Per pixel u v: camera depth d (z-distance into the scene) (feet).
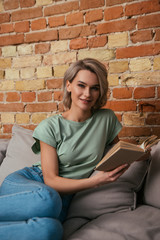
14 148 5.53
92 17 5.76
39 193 3.10
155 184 3.89
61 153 4.08
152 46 5.39
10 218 3.12
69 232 3.34
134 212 3.66
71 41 6.00
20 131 5.90
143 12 5.38
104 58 5.78
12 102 6.70
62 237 3.14
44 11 6.14
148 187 4.00
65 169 4.16
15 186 3.62
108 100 5.85
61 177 3.82
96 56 5.83
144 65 5.49
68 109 4.72
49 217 3.05
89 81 3.99
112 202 3.79
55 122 4.20
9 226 2.84
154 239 2.95
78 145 4.16
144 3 5.35
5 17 6.50
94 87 4.09
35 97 6.46
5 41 6.59
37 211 3.05
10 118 6.76
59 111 6.28
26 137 5.66
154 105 5.50
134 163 4.24
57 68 6.19
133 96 5.65
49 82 6.30
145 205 4.00
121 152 2.92
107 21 5.66
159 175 3.92
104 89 4.26
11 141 5.78
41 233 2.81
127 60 5.62
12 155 5.42
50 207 3.05
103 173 3.49
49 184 3.79
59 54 6.14
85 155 4.14
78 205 3.86
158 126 5.51
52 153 4.06
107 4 5.62
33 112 6.52
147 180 4.10
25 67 6.48
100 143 4.27
